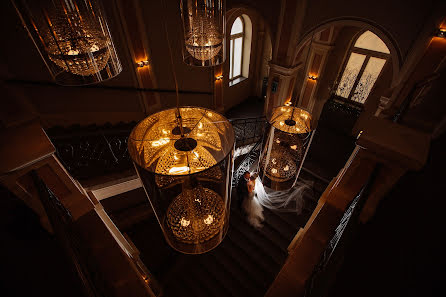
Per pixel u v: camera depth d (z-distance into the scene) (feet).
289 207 19.51
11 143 6.38
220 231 5.03
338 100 31.83
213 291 17.88
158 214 4.58
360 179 7.53
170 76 25.00
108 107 22.17
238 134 27.55
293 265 7.84
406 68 16.63
